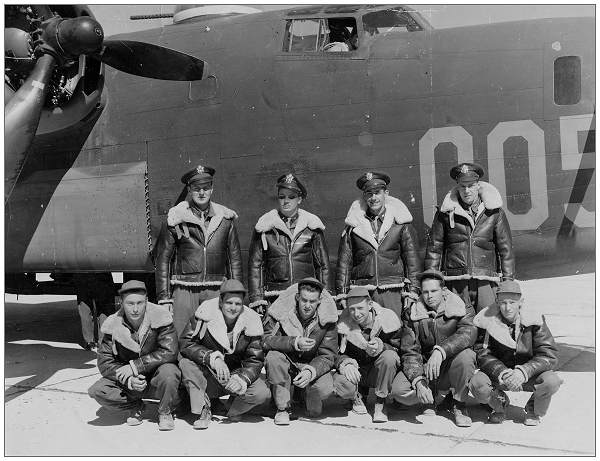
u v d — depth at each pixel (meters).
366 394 5.46
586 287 14.44
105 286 7.75
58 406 5.68
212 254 5.84
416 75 6.22
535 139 5.91
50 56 6.16
